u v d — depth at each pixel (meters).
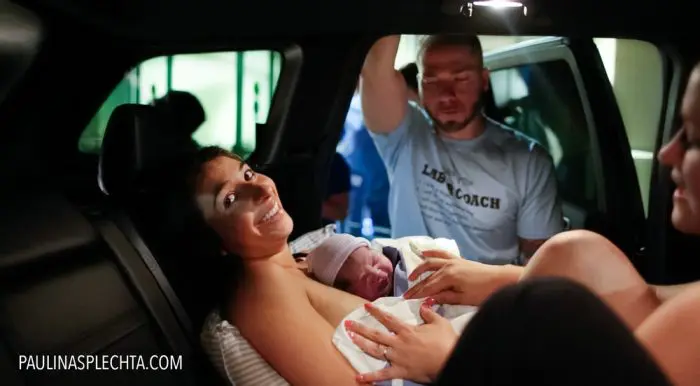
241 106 1.70
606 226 2.04
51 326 1.13
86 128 1.40
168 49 1.49
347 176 2.02
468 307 1.48
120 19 1.33
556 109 2.23
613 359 0.64
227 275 1.50
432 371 1.28
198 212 1.47
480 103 2.05
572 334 0.65
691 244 1.81
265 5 1.49
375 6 1.55
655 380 0.64
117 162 1.43
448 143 2.09
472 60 1.99
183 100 1.56
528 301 0.68
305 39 1.60
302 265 1.62
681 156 1.00
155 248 1.44
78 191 1.40
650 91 1.88
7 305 1.08
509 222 2.08
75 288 1.21
